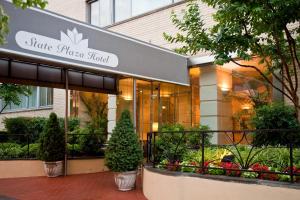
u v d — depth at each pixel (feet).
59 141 29.35
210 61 31.71
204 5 33.45
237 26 15.80
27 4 12.31
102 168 32.55
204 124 33.06
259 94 30.40
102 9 45.21
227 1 14.97
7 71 25.61
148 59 27.91
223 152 21.30
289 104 26.58
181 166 18.98
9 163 29.25
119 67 25.29
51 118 29.63
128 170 23.09
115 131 23.43
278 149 19.19
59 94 49.06
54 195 21.70
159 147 22.30
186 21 18.63
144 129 34.47
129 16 41.52
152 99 34.42
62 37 21.66
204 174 17.42
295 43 17.17
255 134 22.66
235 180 15.76
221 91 33.45
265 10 13.88
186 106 34.60
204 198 16.83
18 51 19.26
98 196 21.43
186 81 32.32
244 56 15.72
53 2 51.67
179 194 18.01
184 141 23.79
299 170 15.79
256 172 15.94
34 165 29.89
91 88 32.17
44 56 20.57
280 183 14.48
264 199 14.74
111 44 24.82
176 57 31.14
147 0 39.52
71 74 30.45
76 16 48.06
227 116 33.22
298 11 13.75
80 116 43.68
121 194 22.06
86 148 33.19
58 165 29.32
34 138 42.52
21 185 25.16
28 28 19.83
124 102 36.58
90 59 23.27
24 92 44.04
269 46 17.93
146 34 38.88
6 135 39.70
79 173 30.94
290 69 19.57
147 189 21.15
